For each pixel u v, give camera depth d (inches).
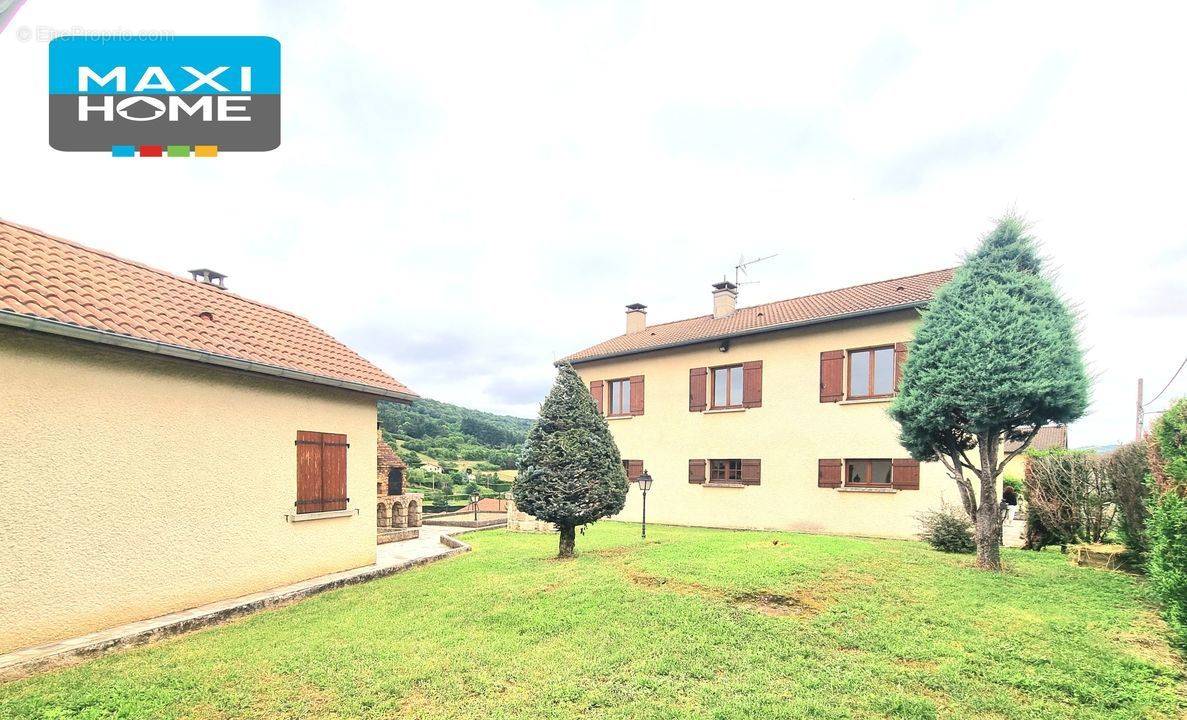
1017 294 290.7
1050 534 378.9
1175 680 156.4
